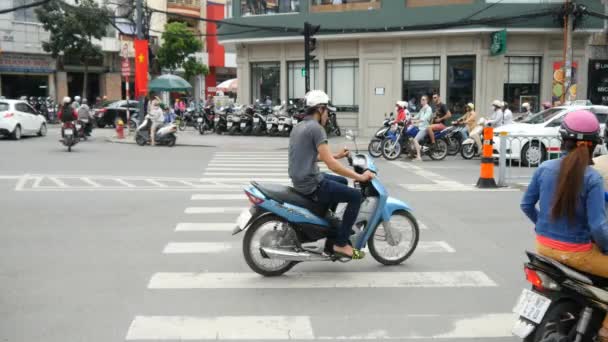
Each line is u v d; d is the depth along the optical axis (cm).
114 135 2856
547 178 407
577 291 385
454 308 561
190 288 614
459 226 916
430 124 1931
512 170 1481
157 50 4534
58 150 2098
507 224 932
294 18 2812
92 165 1670
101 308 554
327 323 521
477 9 2489
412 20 2589
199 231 868
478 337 495
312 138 626
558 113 1716
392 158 1877
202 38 5050
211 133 2975
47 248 769
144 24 2686
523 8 2473
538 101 2592
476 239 834
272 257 634
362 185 682
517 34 2531
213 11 5103
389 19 2627
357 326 516
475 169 1645
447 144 1920
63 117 2075
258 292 603
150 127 2356
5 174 1459
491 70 2548
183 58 4472
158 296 589
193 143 2416
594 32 2500
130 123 3127
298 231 645
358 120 2784
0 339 480
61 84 4106
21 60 3841
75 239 816
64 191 1212
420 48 2633
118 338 486
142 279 643
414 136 1862
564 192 389
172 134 2336
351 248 655
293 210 629
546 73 2561
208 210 1021
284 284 630
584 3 2462
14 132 2494
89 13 3769
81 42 3806
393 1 2623
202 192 1216
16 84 3900
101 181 1357
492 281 644
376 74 2723
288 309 555
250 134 2803
